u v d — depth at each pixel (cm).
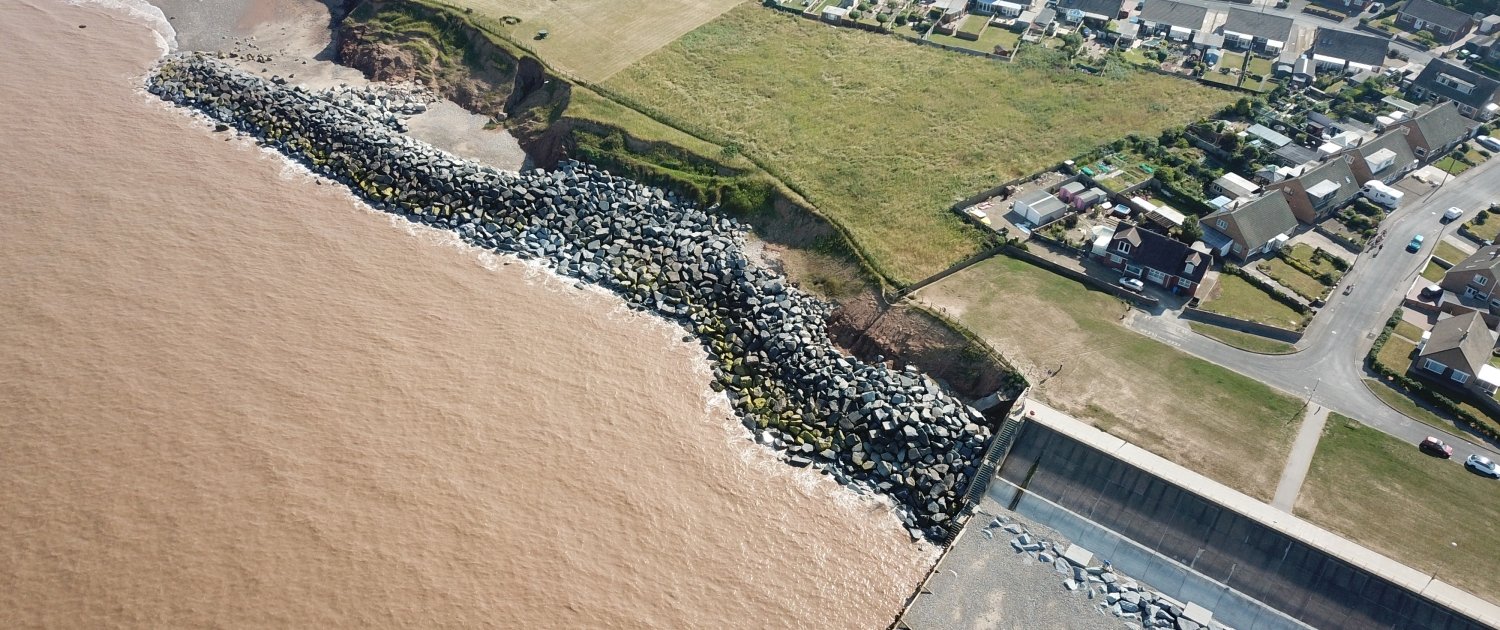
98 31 12475
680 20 12719
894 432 7294
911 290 8481
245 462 6850
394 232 9281
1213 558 6359
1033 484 6856
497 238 9212
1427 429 7325
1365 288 8744
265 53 12175
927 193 9738
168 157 10081
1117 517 6612
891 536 6831
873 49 12350
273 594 6062
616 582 6362
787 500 7012
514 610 6125
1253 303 8506
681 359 8131
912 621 6044
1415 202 9944
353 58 12031
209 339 7856
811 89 11506
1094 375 7644
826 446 7331
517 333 8219
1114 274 8794
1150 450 6962
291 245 8994
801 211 9362
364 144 10181
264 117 10719
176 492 6612
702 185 9781
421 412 7375
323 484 6750
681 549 6619
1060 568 6384
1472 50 12581
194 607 5959
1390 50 12619
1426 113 10638
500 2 12631
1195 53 12369
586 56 11712
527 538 6550
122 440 6944
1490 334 7988
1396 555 6309
